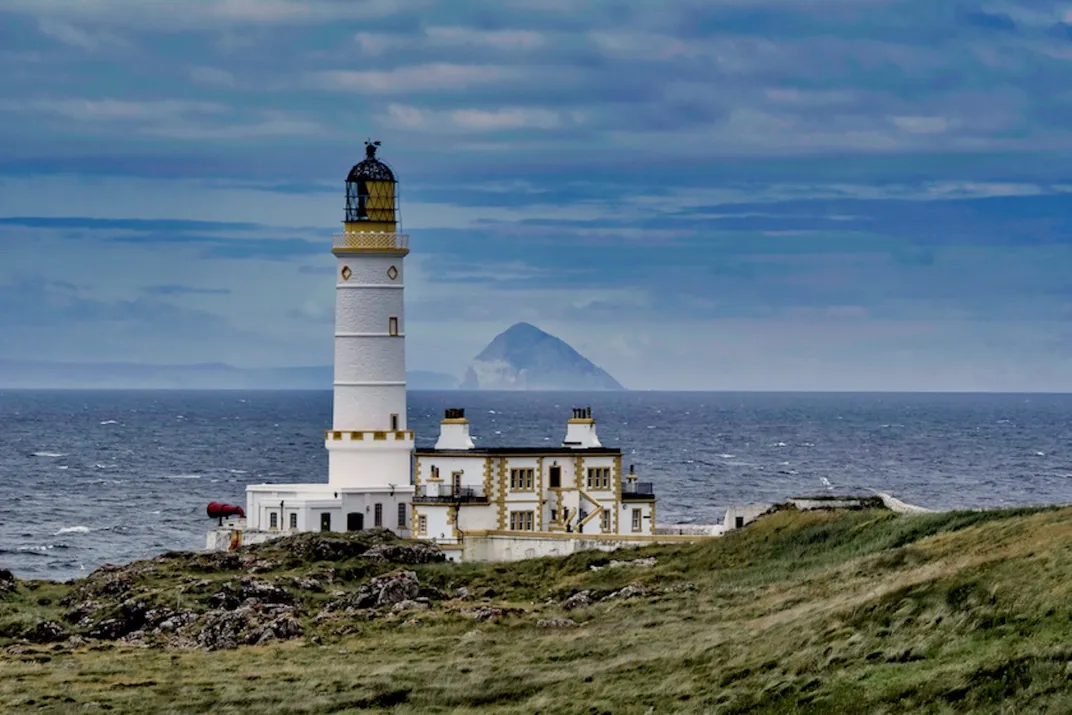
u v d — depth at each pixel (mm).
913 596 89562
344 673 101062
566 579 133250
